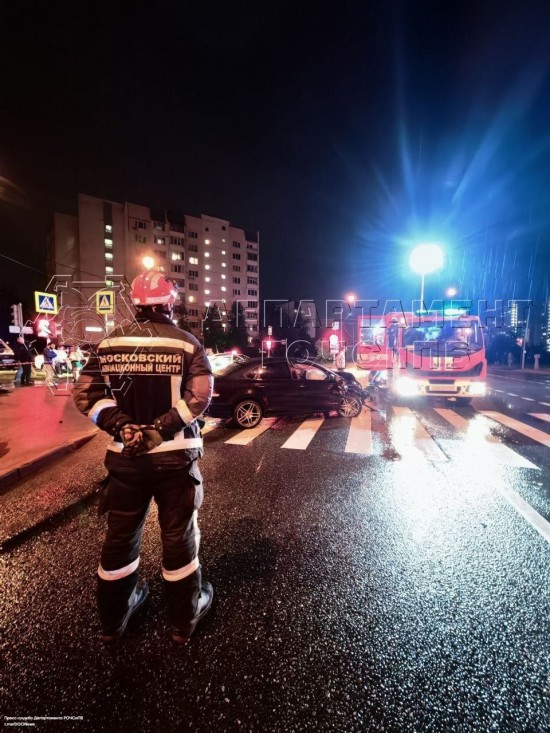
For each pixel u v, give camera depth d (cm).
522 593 235
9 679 171
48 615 214
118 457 177
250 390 728
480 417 855
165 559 183
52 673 174
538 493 403
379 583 245
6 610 219
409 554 280
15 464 462
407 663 181
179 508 183
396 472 470
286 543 296
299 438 648
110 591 179
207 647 190
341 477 451
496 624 208
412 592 235
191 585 186
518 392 1405
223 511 354
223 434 682
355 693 165
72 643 193
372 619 211
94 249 7175
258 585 242
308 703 160
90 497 392
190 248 8250
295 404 763
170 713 155
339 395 805
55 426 687
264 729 149
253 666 179
